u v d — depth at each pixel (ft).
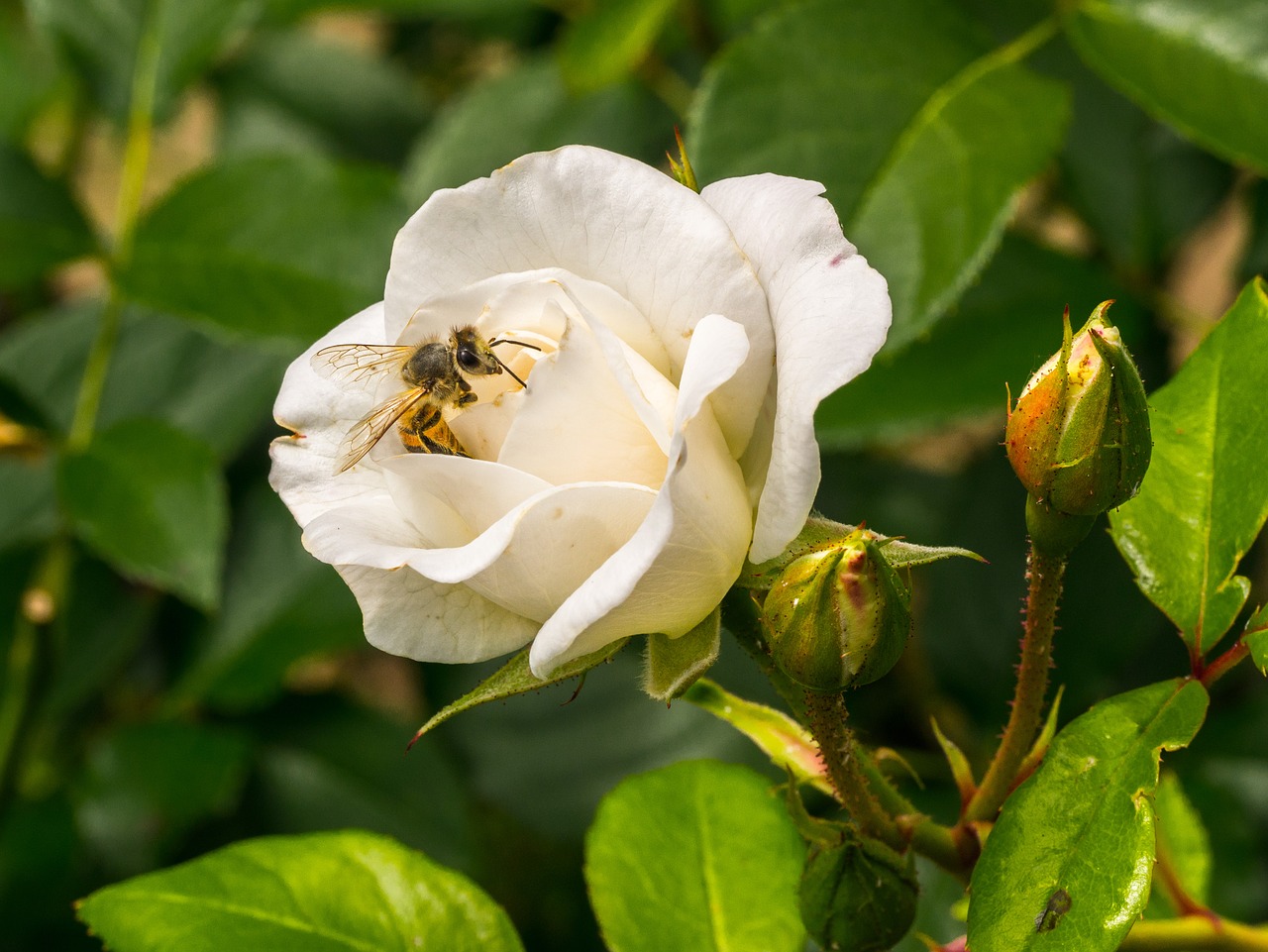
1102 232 1.54
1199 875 1.28
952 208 1.25
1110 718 1.05
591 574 1.02
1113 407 1.02
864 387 1.37
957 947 1.13
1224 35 1.29
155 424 1.44
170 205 1.43
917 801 1.47
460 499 1.04
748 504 1.04
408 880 1.16
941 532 1.56
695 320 1.04
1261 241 1.54
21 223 1.45
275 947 1.14
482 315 1.05
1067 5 1.32
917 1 1.30
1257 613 1.08
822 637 1.01
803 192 1.04
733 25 1.58
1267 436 1.10
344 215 1.43
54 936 1.54
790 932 1.17
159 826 1.60
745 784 1.20
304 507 1.08
